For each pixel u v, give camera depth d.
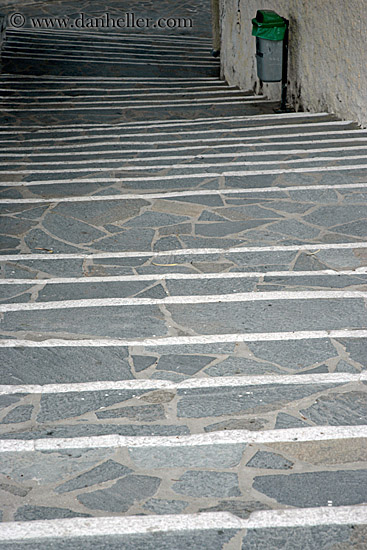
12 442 3.53
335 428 3.58
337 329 4.47
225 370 4.11
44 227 6.04
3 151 8.47
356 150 7.64
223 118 9.73
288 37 10.35
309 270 5.20
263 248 5.54
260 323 4.56
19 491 3.23
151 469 3.35
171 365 4.17
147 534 2.96
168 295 4.92
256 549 2.89
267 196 6.54
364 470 3.30
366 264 5.25
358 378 3.98
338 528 2.97
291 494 3.17
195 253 5.50
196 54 15.47
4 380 4.06
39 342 4.41
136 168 7.41
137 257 5.47
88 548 2.91
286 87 10.60
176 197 6.61
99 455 3.44
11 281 5.13
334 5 8.73
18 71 13.61
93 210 6.38
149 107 11.02
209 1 20.36
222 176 7.08
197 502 3.14
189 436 3.55
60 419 3.72
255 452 3.44
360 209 6.18
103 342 4.40
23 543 2.93
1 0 19.88
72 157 8.08
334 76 9.06
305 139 8.23
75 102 11.59
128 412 3.77
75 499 3.17
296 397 3.84
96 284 5.08
